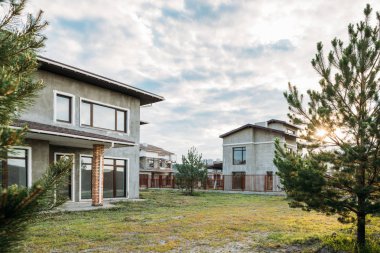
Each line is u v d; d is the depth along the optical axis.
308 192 6.31
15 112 2.86
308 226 9.92
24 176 12.16
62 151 15.27
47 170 2.58
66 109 15.41
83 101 16.31
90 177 16.70
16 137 2.06
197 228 9.60
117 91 18.27
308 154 6.76
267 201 20.22
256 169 31.84
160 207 15.50
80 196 15.89
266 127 31.00
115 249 7.03
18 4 2.70
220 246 7.37
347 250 6.50
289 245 7.39
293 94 7.01
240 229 9.42
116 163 18.09
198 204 17.64
